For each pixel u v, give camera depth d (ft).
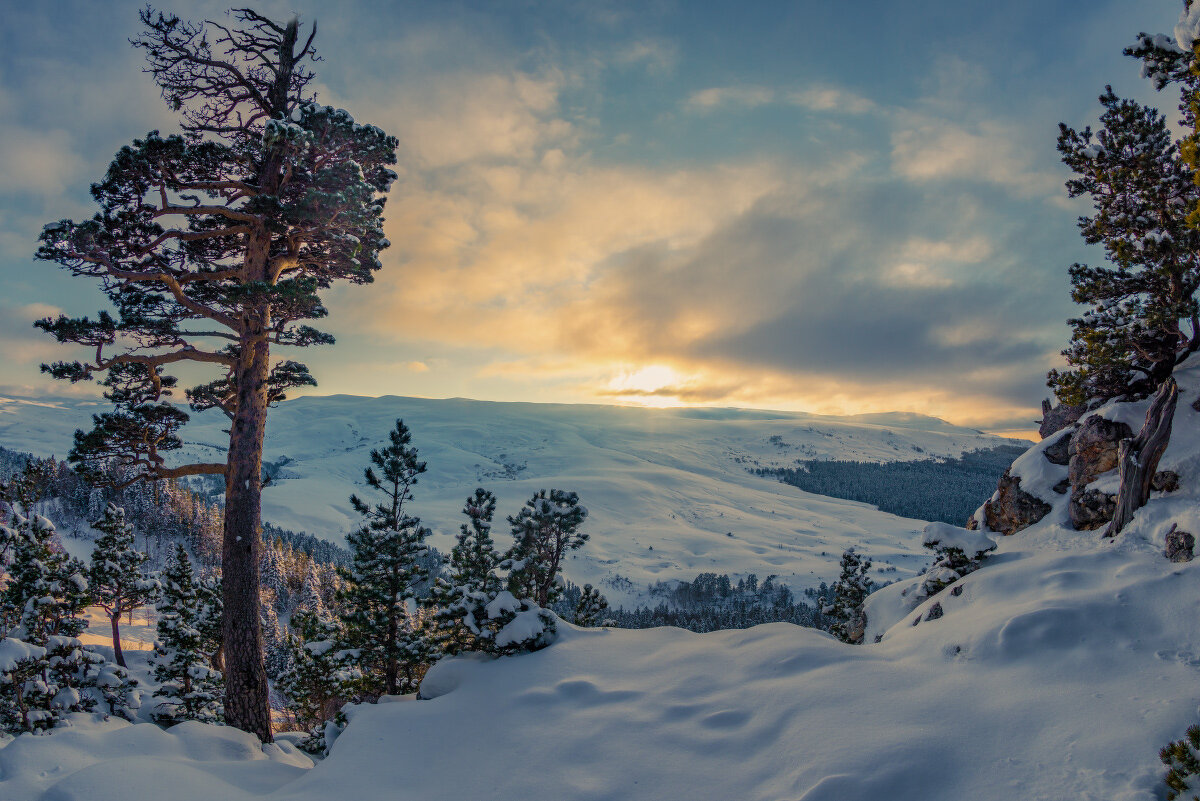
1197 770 19.80
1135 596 32.22
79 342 45.88
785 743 26.99
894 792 22.41
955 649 33.22
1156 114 51.75
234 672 48.26
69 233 42.68
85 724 65.16
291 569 463.01
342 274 57.62
